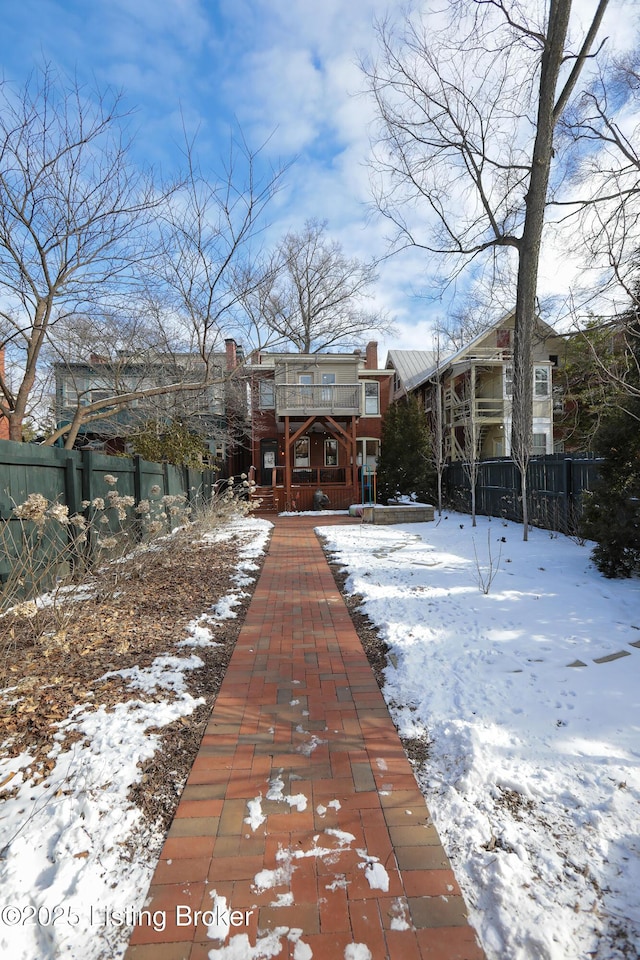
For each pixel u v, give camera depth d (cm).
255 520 1356
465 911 161
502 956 146
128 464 795
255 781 228
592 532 580
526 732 259
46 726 269
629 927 153
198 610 488
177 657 370
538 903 161
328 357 1936
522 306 1099
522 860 179
